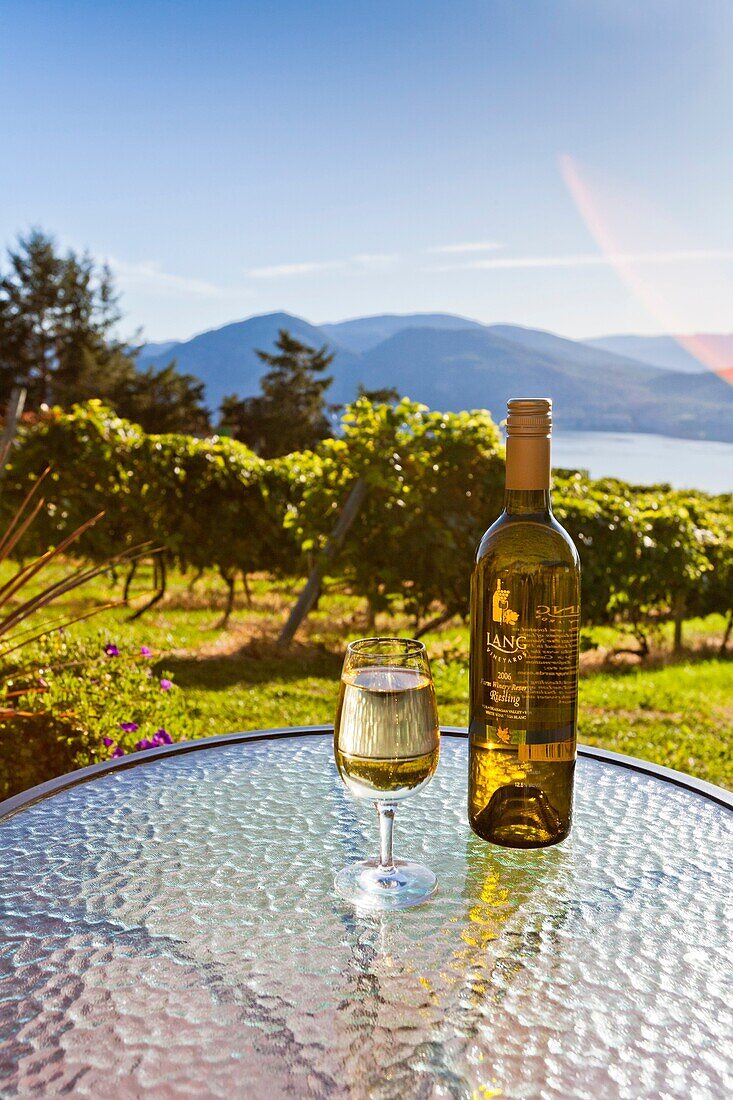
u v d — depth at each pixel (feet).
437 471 26.17
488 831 4.61
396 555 26.45
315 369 171.53
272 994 3.28
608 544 28.63
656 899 4.07
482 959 3.54
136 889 4.07
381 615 33.99
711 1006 3.28
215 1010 3.18
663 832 4.83
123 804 5.11
